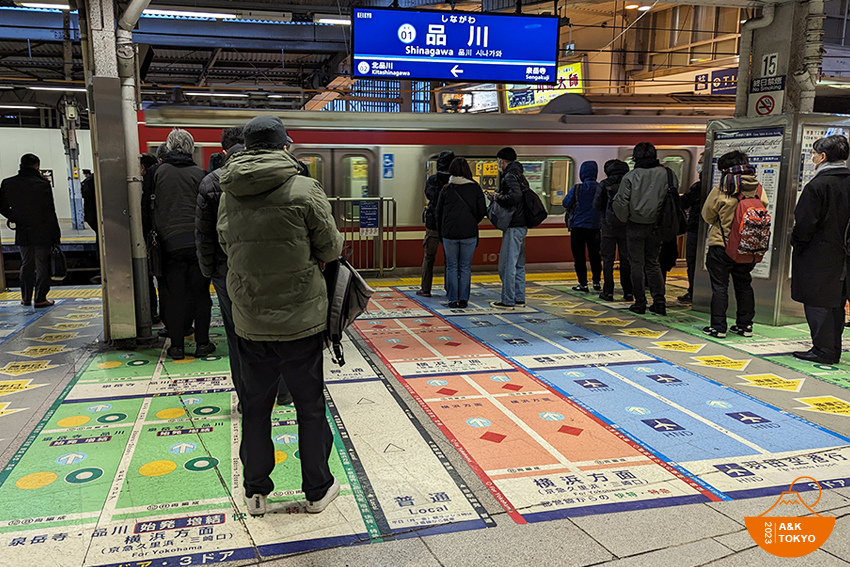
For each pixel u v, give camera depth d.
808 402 4.39
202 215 3.29
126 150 5.44
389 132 9.55
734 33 16.42
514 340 6.05
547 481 3.20
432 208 8.01
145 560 2.49
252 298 2.61
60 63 20.19
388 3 11.47
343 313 2.89
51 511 2.86
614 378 4.90
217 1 14.16
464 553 2.55
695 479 3.23
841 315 5.27
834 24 16.80
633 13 18.83
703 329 6.34
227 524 2.77
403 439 3.70
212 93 18.38
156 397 4.39
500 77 7.61
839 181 5.02
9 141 21.27
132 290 5.59
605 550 2.58
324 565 2.47
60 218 22.20
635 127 10.38
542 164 10.19
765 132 6.52
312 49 16.70
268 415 2.82
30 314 7.14
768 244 6.29
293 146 9.21
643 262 7.18
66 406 4.20
